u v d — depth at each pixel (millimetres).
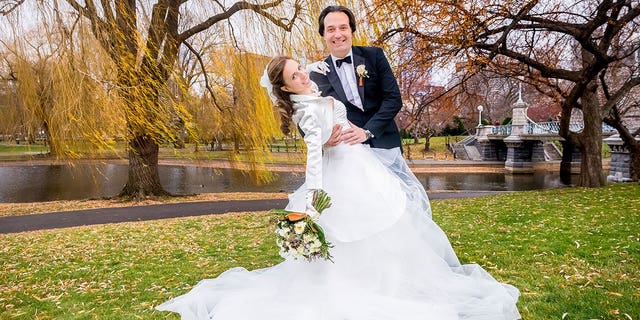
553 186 22375
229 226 8273
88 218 10688
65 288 4309
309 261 2268
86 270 5066
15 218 10805
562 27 10648
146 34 10625
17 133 13578
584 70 11695
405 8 10312
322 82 2783
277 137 14398
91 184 22828
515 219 7242
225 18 12641
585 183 13711
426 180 26031
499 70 13227
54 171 29297
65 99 9898
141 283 4352
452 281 2521
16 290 4312
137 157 14797
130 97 10406
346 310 2209
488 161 38062
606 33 11625
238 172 30016
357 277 2354
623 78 19031
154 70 10945
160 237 7312
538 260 4434
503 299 2430
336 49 2686
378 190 2430
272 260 5184
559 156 38219
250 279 3004
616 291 3279
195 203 13195
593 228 5984
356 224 2361
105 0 10289
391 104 2635
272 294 2592
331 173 2490
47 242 7273
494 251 4941
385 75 2705
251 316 2371
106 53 10133
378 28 11375
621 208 7758
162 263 5293
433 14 10398
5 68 11898
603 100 23344
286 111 2391
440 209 9141
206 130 14875
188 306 2760
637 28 12422
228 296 2744
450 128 54344
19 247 6898
